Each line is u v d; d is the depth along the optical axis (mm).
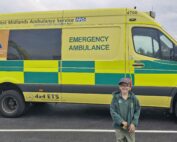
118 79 6582
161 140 5535
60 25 6898
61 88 6863
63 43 6863
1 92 7398
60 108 8148
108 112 7684
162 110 7711
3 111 7266
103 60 6645
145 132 5988
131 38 6562
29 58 7055
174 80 6406
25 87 7062
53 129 6258
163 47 6496
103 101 6691
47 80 6945
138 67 6512
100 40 6672
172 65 6410
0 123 6770
